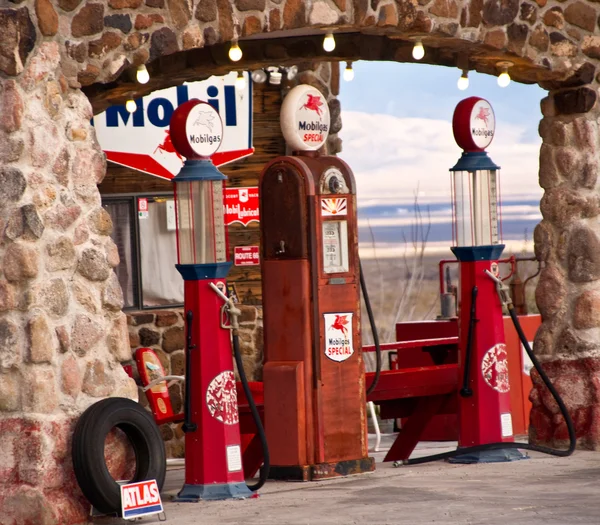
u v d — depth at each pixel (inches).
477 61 731.4
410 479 644.1
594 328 739.4
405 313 1952.5
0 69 530.0
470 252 706.2
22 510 518.9
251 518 533.3
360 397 667.4
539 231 764.0
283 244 652.1
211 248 595.8
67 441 533.6
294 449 647.8
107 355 562.6
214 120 603.8
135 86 706.8
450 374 753.0
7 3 530.6
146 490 538.0
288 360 653.3
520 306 948.6
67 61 558.3
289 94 655.1
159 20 582.9
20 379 526.3
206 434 592.4
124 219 926.4
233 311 594.6
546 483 615.2
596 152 749.9
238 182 959.0
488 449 701.3
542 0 712.4
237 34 605.6
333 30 644.7
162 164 938.1
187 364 594.2
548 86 756.6
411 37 666.8
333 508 552.7
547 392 748.6
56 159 546.6
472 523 504.7
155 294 938.1
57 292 539.2
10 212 528.7
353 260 666.2
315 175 650.2
